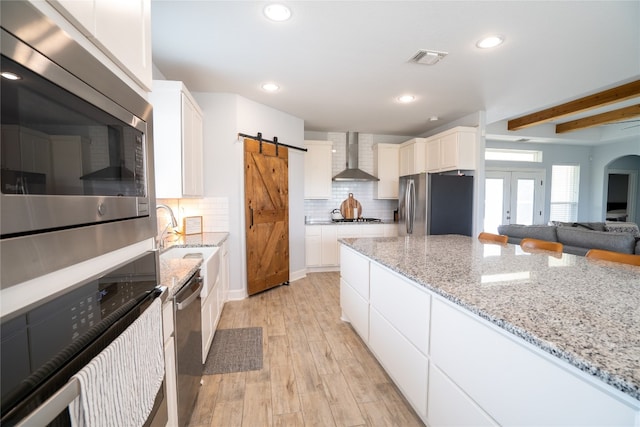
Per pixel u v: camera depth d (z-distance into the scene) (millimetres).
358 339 2504
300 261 4477
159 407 1048
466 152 4078
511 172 6930
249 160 3484
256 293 3723
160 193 2416
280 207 3988
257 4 1815
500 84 3119
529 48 2375
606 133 6527
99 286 721
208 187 3385
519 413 906
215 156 3373
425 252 2117
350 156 5391
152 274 1030
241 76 2898
